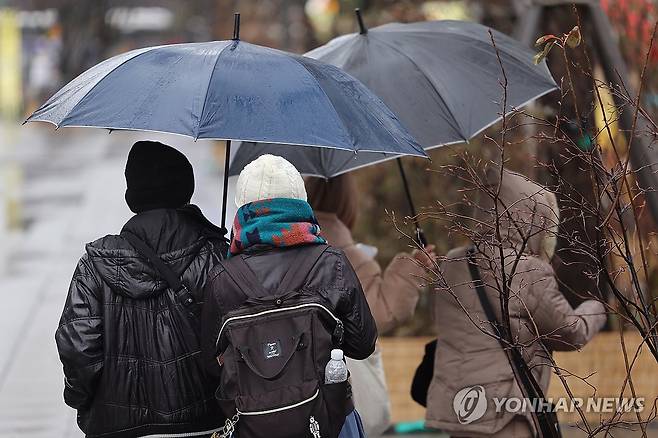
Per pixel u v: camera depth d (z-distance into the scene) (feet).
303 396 31.89
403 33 45.68
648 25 58.34
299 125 34.40
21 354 88.63
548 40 35.37
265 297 32.86
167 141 306.96
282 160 34.60
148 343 35.19
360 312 33.99
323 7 188.85
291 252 33.91
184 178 36.88
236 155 48.37
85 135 337.93
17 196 193.26
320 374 32.42
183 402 35.24
